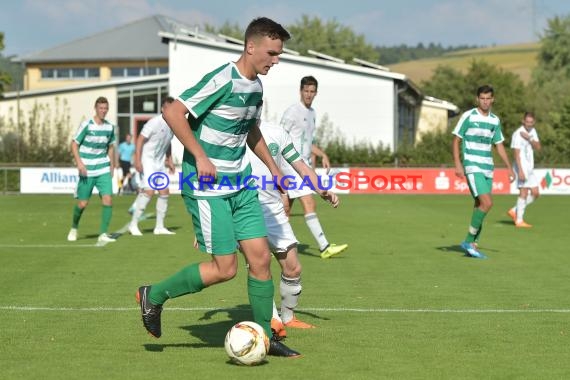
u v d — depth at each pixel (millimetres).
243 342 11586
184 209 46906
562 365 11805
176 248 27016
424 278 20562
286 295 14312
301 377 11094
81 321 14836
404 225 36281
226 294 17844
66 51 135625
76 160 28641
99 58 133375
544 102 139000
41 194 62594
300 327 14375
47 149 77688
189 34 87500
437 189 63250
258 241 12148
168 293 12328
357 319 15203
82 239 30000
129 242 28906
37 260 23828
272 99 82562
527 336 13758
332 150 75438
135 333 13836
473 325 14680
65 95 92938
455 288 18969
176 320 14977
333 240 29906
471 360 12086
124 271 21578
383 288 18938
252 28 11633
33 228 34500
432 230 33906
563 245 28391
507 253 26031
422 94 96438
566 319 15258
